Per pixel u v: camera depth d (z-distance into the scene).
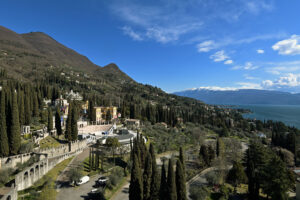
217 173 48.28
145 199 29.20
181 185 27.25
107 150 56.00
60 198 33.31
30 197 30.31
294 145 90.31
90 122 98.25
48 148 48.06
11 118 42.00
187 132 111.25
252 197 39.56
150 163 30.81
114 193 37.75
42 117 77.81
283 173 38.81
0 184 31.38
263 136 137.12
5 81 113.62
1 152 39.72
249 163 47.62
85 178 39.78
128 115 118.56
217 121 155.25
